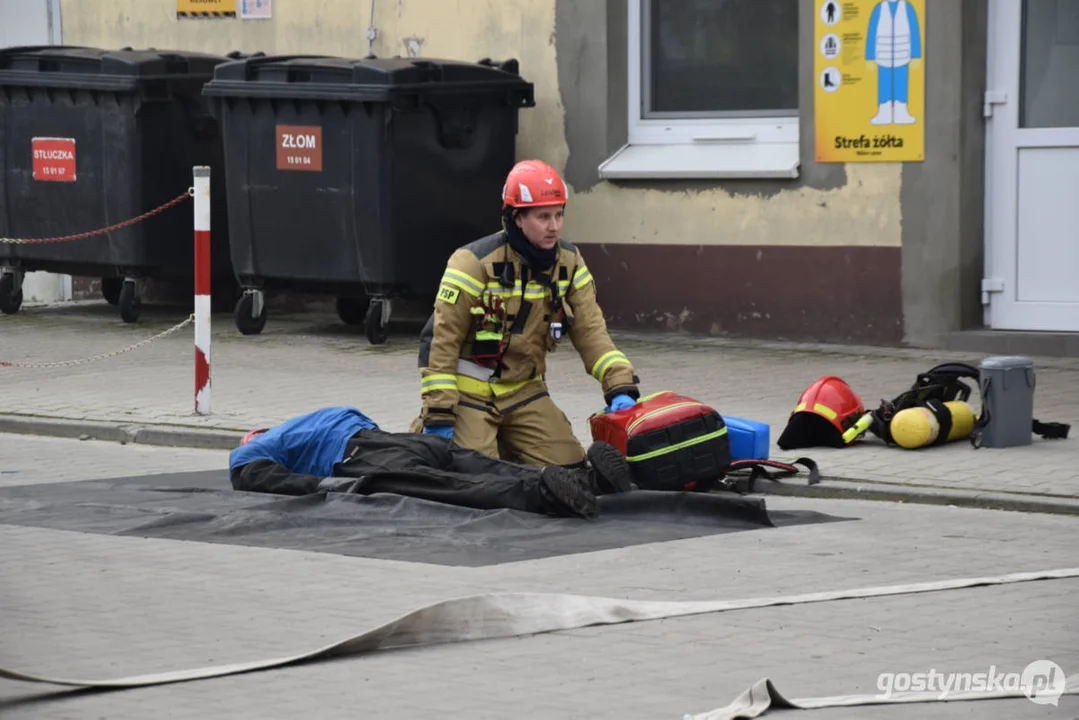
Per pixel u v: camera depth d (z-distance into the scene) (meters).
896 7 37.59
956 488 24.23
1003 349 37.28
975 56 37.44
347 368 36.41
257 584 19.48
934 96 37.44
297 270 39.81
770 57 40.41
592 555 20.83
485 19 42.72
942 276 37.78
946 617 17.67
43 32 48.66
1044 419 29.58
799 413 27.17
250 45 45.91
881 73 37.94
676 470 24.14
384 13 44.03
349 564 20.44
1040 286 37.62
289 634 17.33
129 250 42.28
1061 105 37.19
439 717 14.49
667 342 39.88
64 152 42.62
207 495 24.59
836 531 22.28
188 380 35.03
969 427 27.45
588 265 41.97
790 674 15.70
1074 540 21.61
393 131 38.12
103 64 41.53
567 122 41.94
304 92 38.69
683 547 21.31
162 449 29.75
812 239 39.12
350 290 39.69
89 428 30.77
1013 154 37.59
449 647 16.75
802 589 19.06
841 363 36.44
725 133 40.41
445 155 39.16
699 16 41.06
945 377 27.98
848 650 16.47
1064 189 37.22
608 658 16.28
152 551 21.31
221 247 43.41
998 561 20.44
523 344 24.66
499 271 24.28
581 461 25.31
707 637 16.97
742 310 40.12
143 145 41.78
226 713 14.70
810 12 38.53
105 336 41.44
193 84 42.28
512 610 17.44
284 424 24.98
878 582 19.39
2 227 43.97
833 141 38.56
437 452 23.91
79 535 22.31
